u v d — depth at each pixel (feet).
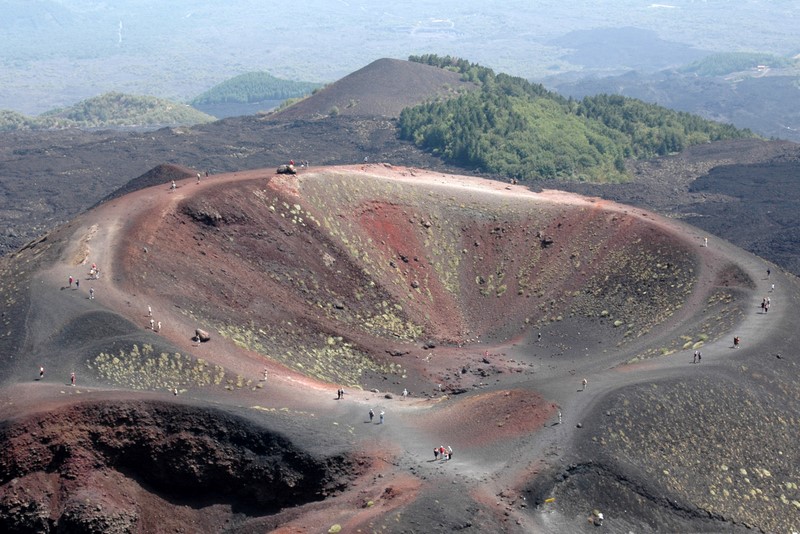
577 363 351.87
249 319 343.87
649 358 329.72
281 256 394.11
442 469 249.34
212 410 252.21
